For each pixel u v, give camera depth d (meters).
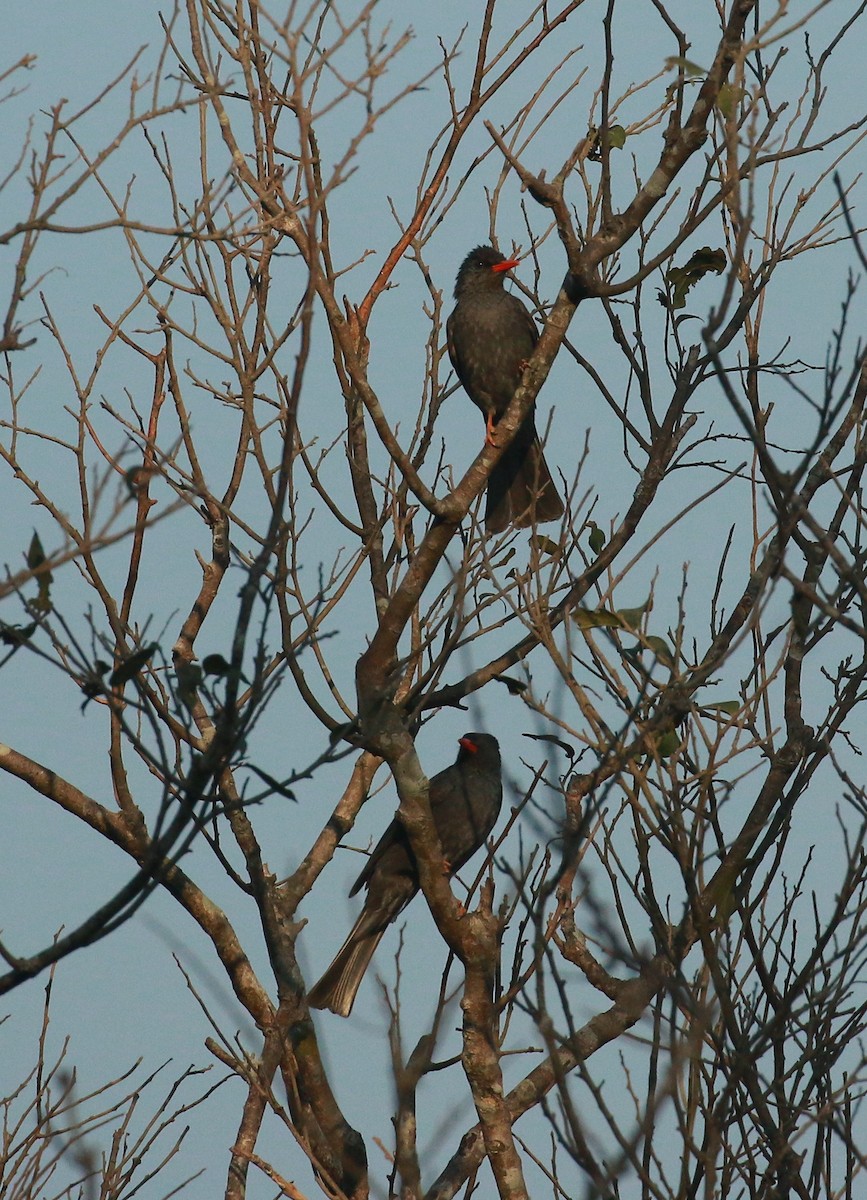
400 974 8.33
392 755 10.07
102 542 7.36
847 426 10.45
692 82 11.18
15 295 8.38
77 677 7.37
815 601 8.00
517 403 10.64
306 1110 10.98
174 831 7.50
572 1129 7.14
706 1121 8.09
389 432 10.22
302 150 7.64
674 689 8.84
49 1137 10.09
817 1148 8.55
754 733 9.80
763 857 9.44
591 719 8.86
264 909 11.46
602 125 10.39
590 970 10.63
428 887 9.90
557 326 10.60
